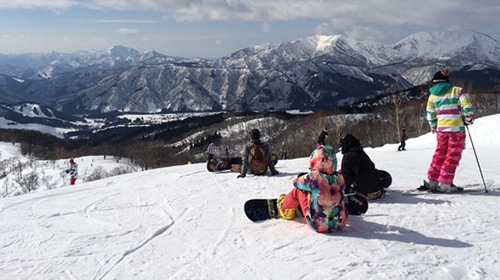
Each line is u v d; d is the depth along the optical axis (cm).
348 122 5841
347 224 523
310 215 489
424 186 689
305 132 5503
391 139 5019
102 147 11131
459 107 644
